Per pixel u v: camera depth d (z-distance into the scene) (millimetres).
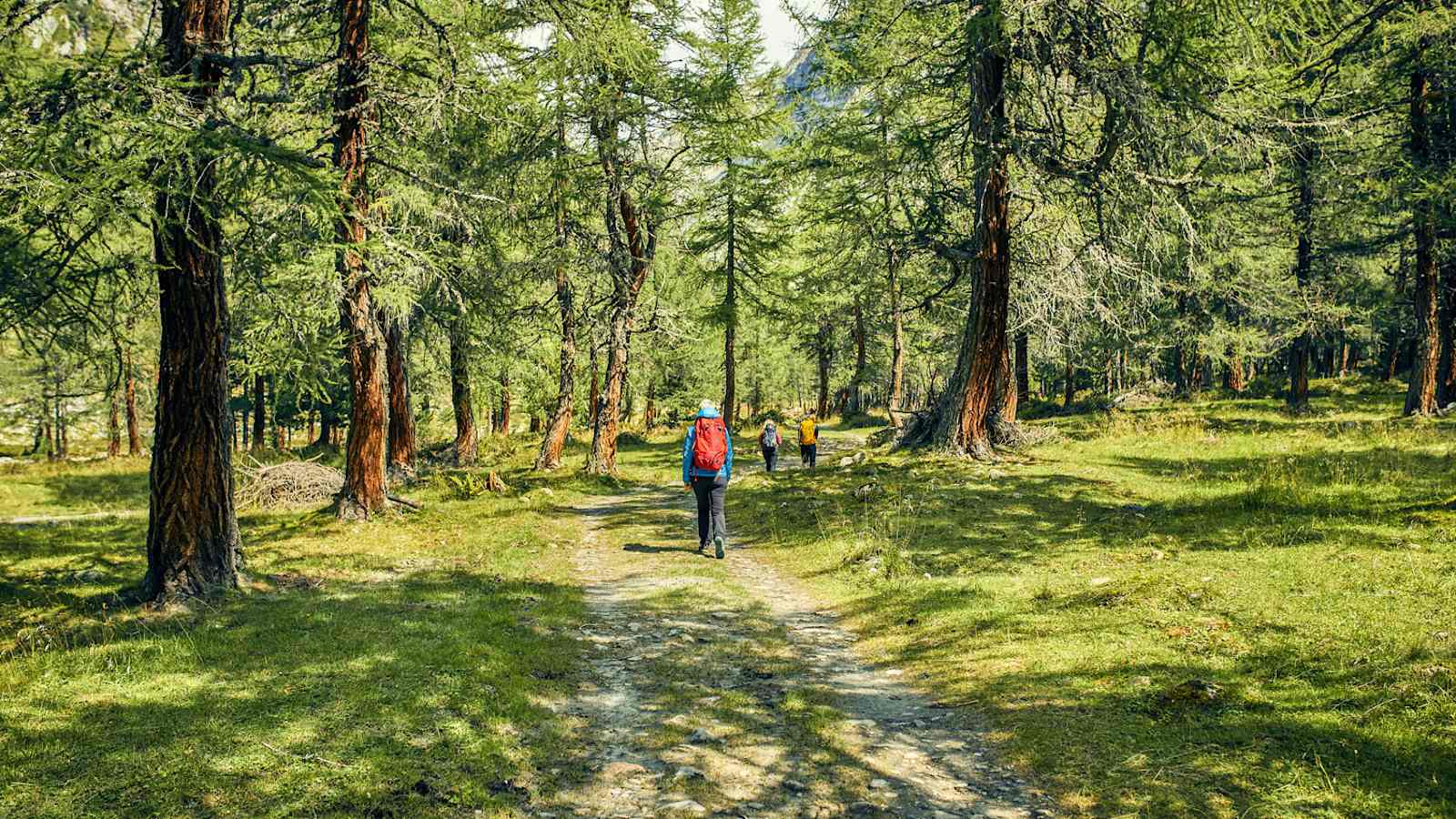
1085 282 17766
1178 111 12766
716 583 8656
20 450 53875
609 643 6496
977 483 12812
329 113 10477
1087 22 13133
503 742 4438
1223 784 3648
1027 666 5512
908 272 28672
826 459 22328
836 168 21594
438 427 36812
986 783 4031
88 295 6785
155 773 3723
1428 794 3355
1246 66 12539
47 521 15211
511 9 11328
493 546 10500
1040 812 3682
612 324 19969
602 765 4297
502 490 16094
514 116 11742
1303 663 4871
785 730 4777
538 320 21906
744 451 27031
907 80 16094
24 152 5180
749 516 12969
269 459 25312
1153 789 3684
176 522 7160
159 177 5625
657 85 17359
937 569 8539
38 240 6152
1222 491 10945
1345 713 4164
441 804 3695
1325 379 39438
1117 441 17859
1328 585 6301
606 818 3709
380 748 4160
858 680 5758
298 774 3801
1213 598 6324
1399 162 19016
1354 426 17953
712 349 48281
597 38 11367
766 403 73188
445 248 11570
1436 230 19172
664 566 9664
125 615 6609
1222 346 30422
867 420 38969
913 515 11000
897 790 3984
